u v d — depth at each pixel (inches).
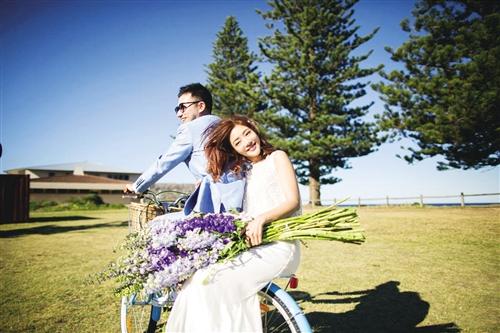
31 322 114.4
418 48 701.3
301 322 61.5
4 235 371.6
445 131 675.4
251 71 1193.4
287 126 881.5
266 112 894.4
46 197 1387.8
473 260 192.2
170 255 63.6
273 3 888.3
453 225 340.8
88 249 266.1
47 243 302.2
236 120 78.1
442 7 720.3
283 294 64.8
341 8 883.4
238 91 983.6
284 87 906.7
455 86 664.4
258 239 63.8
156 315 91.7
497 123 652.1
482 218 394.9
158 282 59.8
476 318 107.9
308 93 904.9
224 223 65.6
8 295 145.3
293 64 869.8
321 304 125.7
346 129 906.1
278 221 67.9
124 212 898.7
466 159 728.3
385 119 781.3
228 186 76.4
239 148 77.5
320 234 64.6
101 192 1483.8
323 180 952.9
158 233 67.7
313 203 909.2
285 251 66.6
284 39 901.2
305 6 876.6
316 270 177.6
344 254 220.8
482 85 645.3
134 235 73.9
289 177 72.2
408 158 791.7
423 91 699.4
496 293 132.5
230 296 61.1
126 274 65.5
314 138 850.1
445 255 207.8
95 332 106.3
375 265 185.6
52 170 1712.6
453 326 102.2
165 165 94.1
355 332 100.0
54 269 195.3
